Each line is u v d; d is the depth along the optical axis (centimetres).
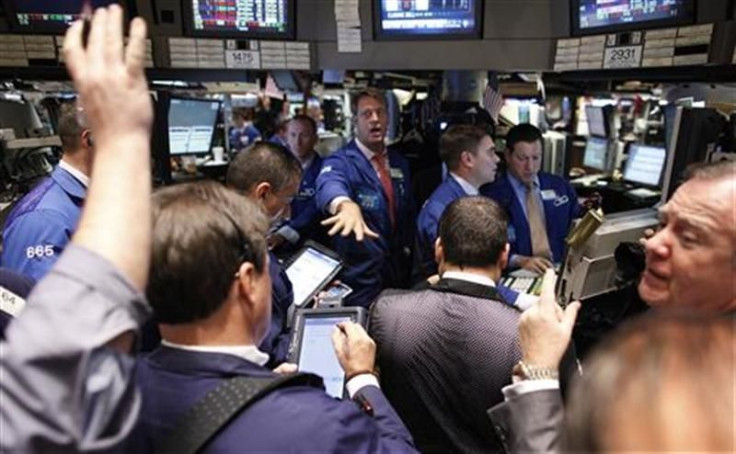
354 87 472
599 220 143
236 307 74
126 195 51
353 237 232
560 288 154
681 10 192
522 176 248
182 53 249
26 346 44
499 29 253
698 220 89
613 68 221
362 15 261
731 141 171
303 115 344
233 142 557
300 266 184
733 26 181
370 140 254
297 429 65
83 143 156
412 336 124
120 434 47
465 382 120
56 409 43
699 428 37
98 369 45
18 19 224
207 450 64
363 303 249
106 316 47
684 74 212
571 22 233
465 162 230
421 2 254
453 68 264
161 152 249
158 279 68
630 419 39
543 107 374
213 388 68
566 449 43
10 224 158
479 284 126
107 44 55
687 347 41
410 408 128
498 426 83
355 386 100
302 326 136
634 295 149
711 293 91
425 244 225
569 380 79
